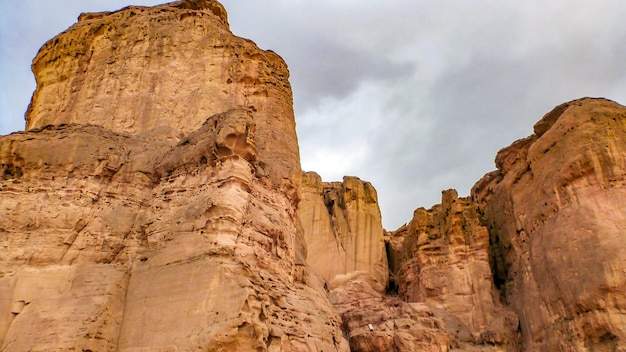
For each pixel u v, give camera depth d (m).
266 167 24.80
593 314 24.77
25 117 31.47
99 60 29.98
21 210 20.38
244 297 16.62
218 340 15.84
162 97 28.27
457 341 32.28
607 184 27.42
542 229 30.11
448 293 35.62
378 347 31.97
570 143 29.95
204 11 33.69
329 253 48.84
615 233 25.58
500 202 36.97
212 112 27.84
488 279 34.88
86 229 20.55
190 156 22.28
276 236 21.88
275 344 18.09
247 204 20.66
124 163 22.91
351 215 51.34
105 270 19.55
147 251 20.52
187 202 21.02
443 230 39.44
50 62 30.34
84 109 28.00
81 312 18.14
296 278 24.69
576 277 26.12
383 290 46.97
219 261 17.98
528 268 31.05
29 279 18.91
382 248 49.59
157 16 32.50
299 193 26.23
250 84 29.75
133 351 17.41
